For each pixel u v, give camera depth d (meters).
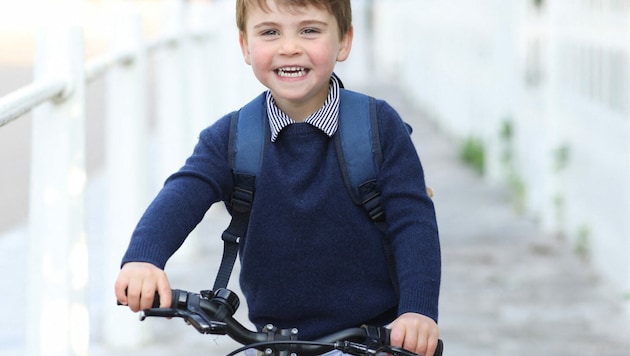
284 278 3.85
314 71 3.68
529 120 12.72
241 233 3.82
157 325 8.26
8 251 10.79
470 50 17.36
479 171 15.41
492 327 7.95
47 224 4.78
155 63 24.33
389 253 3.84
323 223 3.79
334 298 3.85
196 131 11.92
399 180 3.78
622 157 8.68
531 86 13.58
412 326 3.48
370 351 3.37
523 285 9.11
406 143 3.83
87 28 34.94
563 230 11.10
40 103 4.40
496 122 14.40
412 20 27.42
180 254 10.13
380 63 38.62
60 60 4.75
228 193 3.85
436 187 14.12
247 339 3.48
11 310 8.62
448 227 11.54
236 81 13.40
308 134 3.79
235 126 3.83
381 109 3.85
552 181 11.22
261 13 3.66
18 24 39.72
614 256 9.04
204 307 3.40
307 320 3.91
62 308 4.77
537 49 13.91
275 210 3.79
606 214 9.32
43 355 4.79
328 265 3.82
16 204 13.05
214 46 12.88
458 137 18.70
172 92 10.11
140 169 7.46
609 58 9.12
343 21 3.75
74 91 4.78
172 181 3.75
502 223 11.68
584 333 7.76
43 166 4.77
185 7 10.30
